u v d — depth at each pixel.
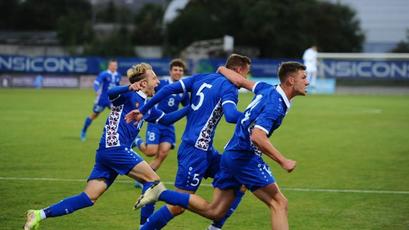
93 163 27.73
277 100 13.64
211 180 23.77
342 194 21.52
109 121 15.57
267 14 113.25
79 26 125.81
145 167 15.35
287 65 13.72
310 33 115.19
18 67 98.69
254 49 115.00
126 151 15.40
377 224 17.33
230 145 14.29
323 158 29.97
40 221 15.96
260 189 14.10
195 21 118.56
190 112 15.83
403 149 33.22
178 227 16.95
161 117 16.16
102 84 36.69
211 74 15.91
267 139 13.18
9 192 21.16
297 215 18.38
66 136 38.16
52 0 140.88
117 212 18.48
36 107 60.06
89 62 97.44
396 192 21.86
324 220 17.78
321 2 119.62
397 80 91.44
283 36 113.38
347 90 92.31
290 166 13.01
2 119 48.38
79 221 17.38
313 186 22.95
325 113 56.25
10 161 28.03
